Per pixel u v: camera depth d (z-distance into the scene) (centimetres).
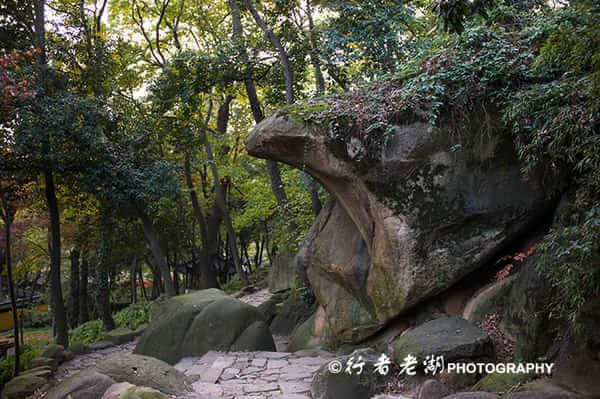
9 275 866
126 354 631
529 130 537
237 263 2228
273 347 906
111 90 1430
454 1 432
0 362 940
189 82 1202
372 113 640
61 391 529
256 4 1314
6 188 1068
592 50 412
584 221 406
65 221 1622
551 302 463
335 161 650
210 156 2050
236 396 570
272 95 1284
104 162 1229
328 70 1123
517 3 687
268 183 2086
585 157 421
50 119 1069
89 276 2442
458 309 621
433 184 611
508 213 591
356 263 739
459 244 604
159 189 1318
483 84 596
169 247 2309
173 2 1828
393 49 1000
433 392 464
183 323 922
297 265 899
